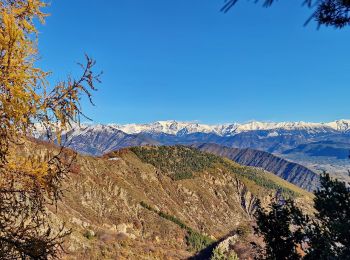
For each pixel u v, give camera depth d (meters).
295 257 13.05
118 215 134.88
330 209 10.78
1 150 7.98
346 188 10.73
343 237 10.16
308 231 11.36
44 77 8.38
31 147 8.71
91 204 130.62
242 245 75.38
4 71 7.62
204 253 109.06
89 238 98.62
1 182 8.16
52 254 8.08
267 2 4.14
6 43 7.64
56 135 8.55
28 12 8.61
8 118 7.76
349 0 4.63
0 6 8.37
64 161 8.87
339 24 4.85
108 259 88.69
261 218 13.54
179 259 116.38
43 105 8.25
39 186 8.49
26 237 8.09
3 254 7.51
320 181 11.17
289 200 13.24
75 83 8.64
